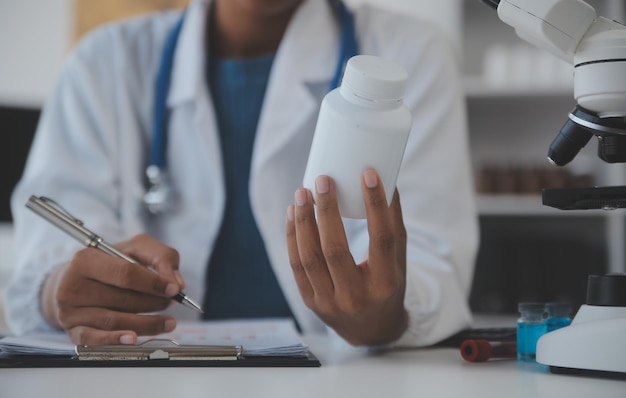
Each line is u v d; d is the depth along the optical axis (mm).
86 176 1306
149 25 1455
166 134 1353
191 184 1338
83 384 599
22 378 630
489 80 3137
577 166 3133
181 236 1327
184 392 562
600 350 648
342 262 727
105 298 821
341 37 1329
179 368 697
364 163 672
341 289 749
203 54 1344
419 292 916
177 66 1357
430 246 1081
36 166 1326
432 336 902
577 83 676
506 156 3375
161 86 1355
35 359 707
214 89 1364
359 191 687
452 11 3334
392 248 726
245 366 710
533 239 2908
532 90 3102
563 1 663
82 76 1378
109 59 1404
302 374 668
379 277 744
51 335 925
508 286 2846
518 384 618
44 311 994
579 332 663
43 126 1379
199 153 1337
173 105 1345
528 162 3355
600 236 3254
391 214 778
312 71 1326
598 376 657
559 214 3168
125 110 1365
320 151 685
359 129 655
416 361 780
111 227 1277
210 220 1320
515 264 2848
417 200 1170
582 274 2816
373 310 780
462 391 580
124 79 1382
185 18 1398
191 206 1332
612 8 3033
